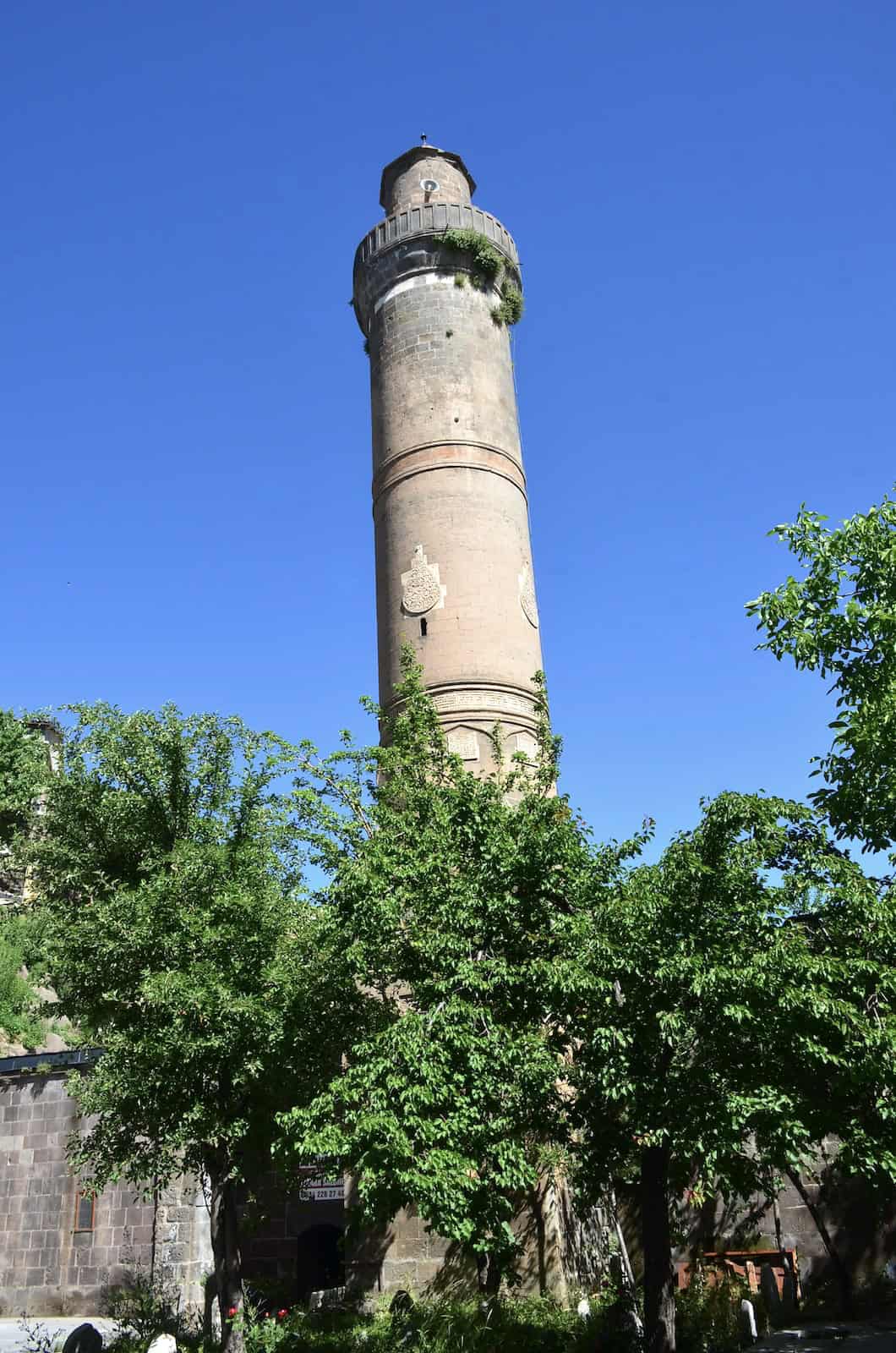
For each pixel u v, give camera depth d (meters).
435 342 33.28
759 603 17.28
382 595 32.00
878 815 16.03
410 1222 23.97
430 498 31.50
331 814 19.53
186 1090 18.41
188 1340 21.05
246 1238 28.20
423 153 36.78
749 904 14.12
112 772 21.92
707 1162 13.09
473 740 28.77
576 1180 15.39
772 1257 21.88
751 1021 13.48
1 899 36.09
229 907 18.94
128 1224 26.38
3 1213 27.89
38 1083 28.89
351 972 17.92
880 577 16.47
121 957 18.92
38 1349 20.84
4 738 38.28
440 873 16.58
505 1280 21.75
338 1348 19.22
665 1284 14.46
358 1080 14.52
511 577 31.31
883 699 15.64
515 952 15.80
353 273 36.31
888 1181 14.45
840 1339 17.52
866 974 13.83
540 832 16.28
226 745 22.00
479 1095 14.02
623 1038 13.55
